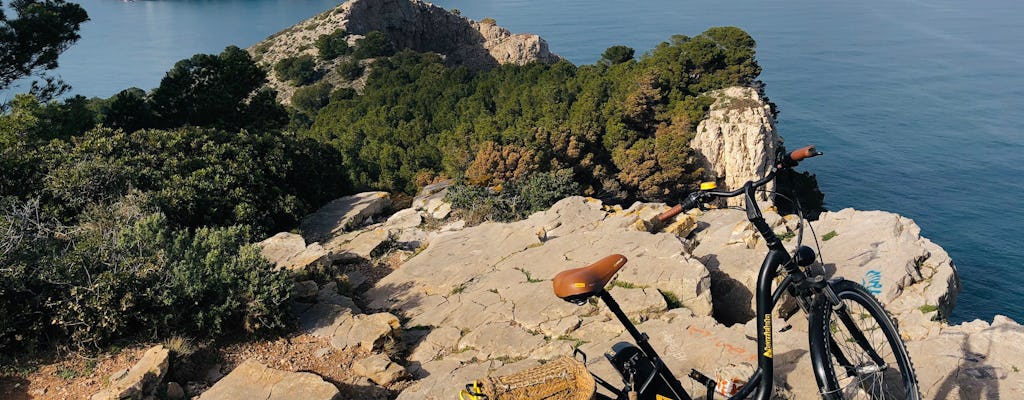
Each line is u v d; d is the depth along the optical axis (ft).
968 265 338.34
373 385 30.09
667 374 13.28
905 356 12.90
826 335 12.48
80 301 32.01
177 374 30.32
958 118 646.74
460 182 71.87
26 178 61.67
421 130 251.60
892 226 40.98
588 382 12.19
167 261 35.83
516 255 44.19
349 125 291.58
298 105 415.85
